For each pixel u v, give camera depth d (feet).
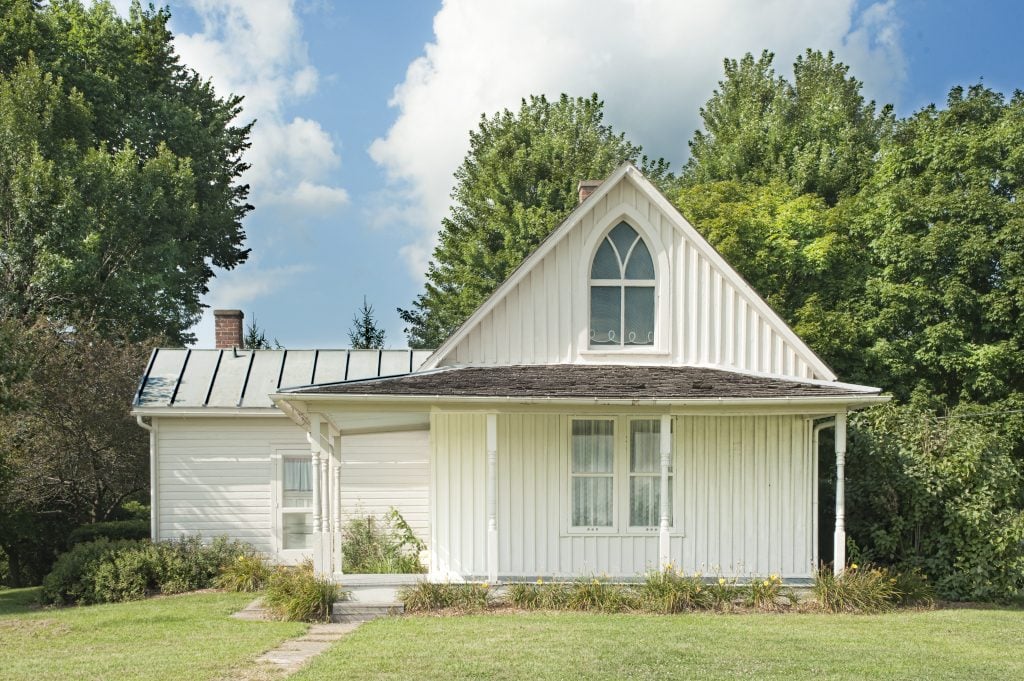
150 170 114.62
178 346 118.83
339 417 52.65
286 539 67.21
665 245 57.06
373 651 36.11
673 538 53.57
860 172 121.80
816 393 49.29
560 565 53.26
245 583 59.52
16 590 70.13
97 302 103.60
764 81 163.53
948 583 53.93
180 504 66.54
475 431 53.47
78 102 109.60
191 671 33.24
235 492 66.95
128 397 74.90
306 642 39.60
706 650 36.24
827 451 70.38
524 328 56.49
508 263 126.62
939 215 86.69
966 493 55.21
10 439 70.28
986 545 53.88
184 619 47.03
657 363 56.65
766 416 54.44
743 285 56.54
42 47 115.65
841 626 42.57
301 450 67.46
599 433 54.19
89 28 127.54
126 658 36.24
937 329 83.76
